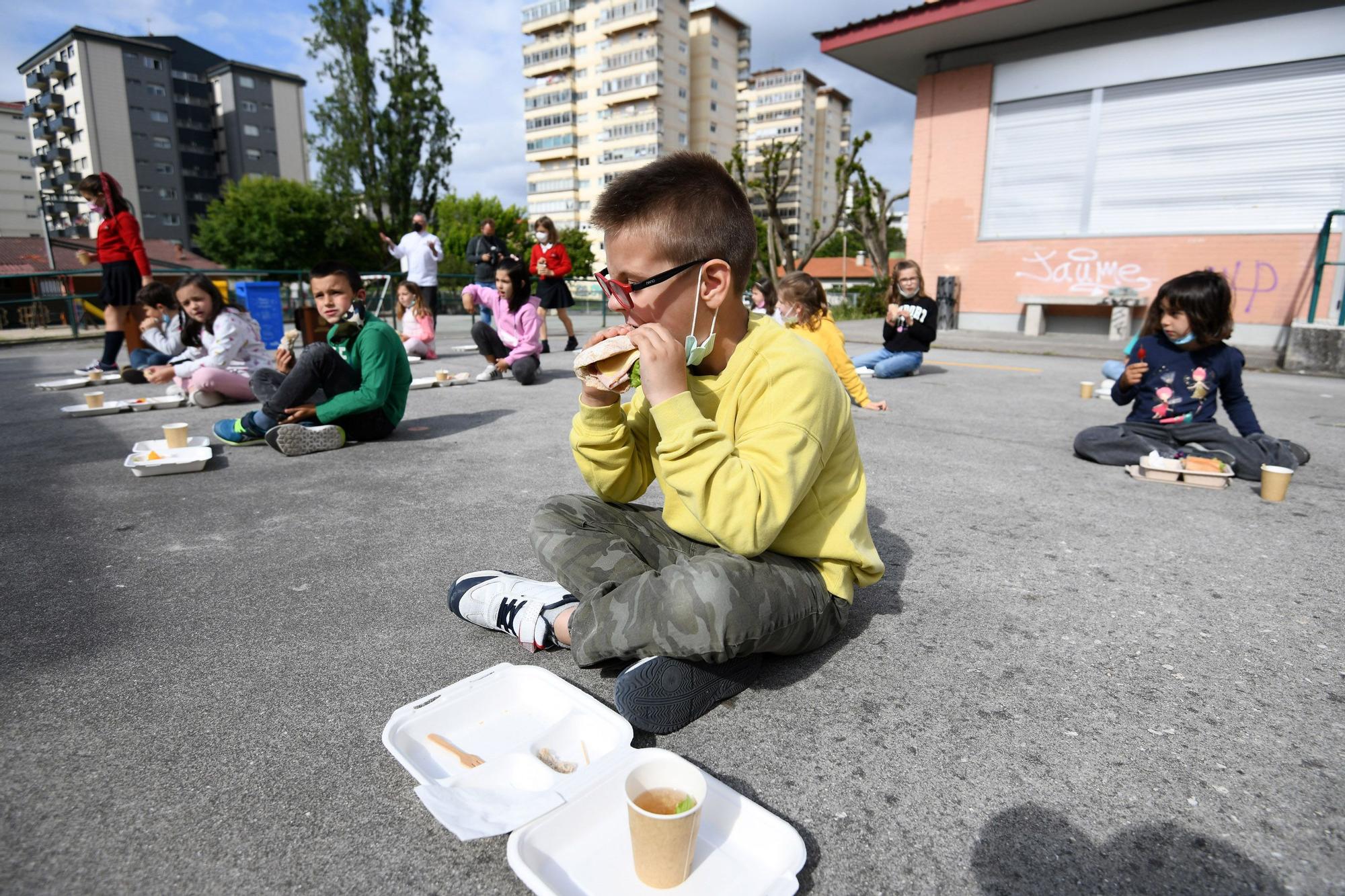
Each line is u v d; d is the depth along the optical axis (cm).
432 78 3459
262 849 114
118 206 671
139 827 118
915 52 1130
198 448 353
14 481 325
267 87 7325
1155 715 150
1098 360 845
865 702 155
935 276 1181
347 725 146
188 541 251
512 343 645
